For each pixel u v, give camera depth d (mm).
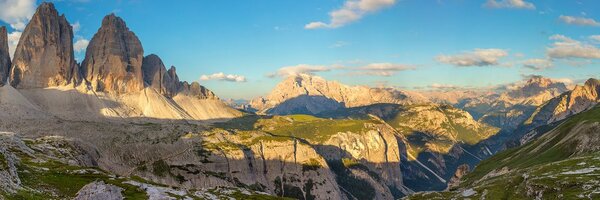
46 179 145000
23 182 130125
